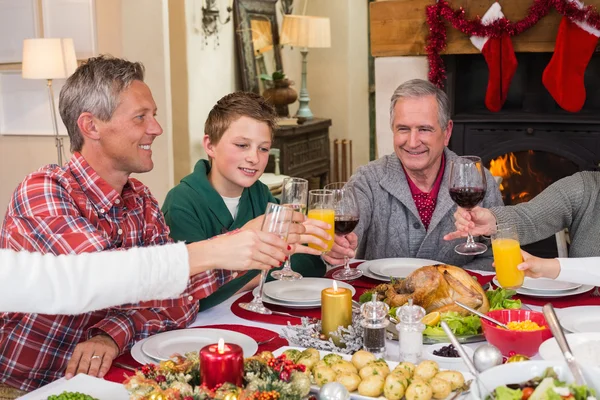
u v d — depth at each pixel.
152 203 1.97
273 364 1.17
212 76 5.46
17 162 5.50
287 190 1.95
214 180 2.32
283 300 1.88
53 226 1.64
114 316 1.68
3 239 1.67
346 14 6.46
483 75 4.05
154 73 4.91
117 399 1.28
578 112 3.91
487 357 1.32
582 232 2.32
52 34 5.14
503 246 1.70
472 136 3.98
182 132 5.22
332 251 2.11
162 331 1.71
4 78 5.38
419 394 1.19
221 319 1.80
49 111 5.34
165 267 1.27
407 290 1.71
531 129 3.88
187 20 5.09
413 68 4.01
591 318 1.66
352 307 1.78
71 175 1.77
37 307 1.19
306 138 5.91
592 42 3.63
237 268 1.39
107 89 1.74
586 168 3.83
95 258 1.23
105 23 4.99
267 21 6.05
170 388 1.10
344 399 1.16
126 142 1.78
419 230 2.57
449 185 2.06
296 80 6.66
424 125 2.45
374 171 2.63
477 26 3.74
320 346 1.52
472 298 1.65
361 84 6.77
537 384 1.08
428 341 1.56
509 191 4.01
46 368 1.69
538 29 3.74
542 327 1.49
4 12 5.25
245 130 2.21
